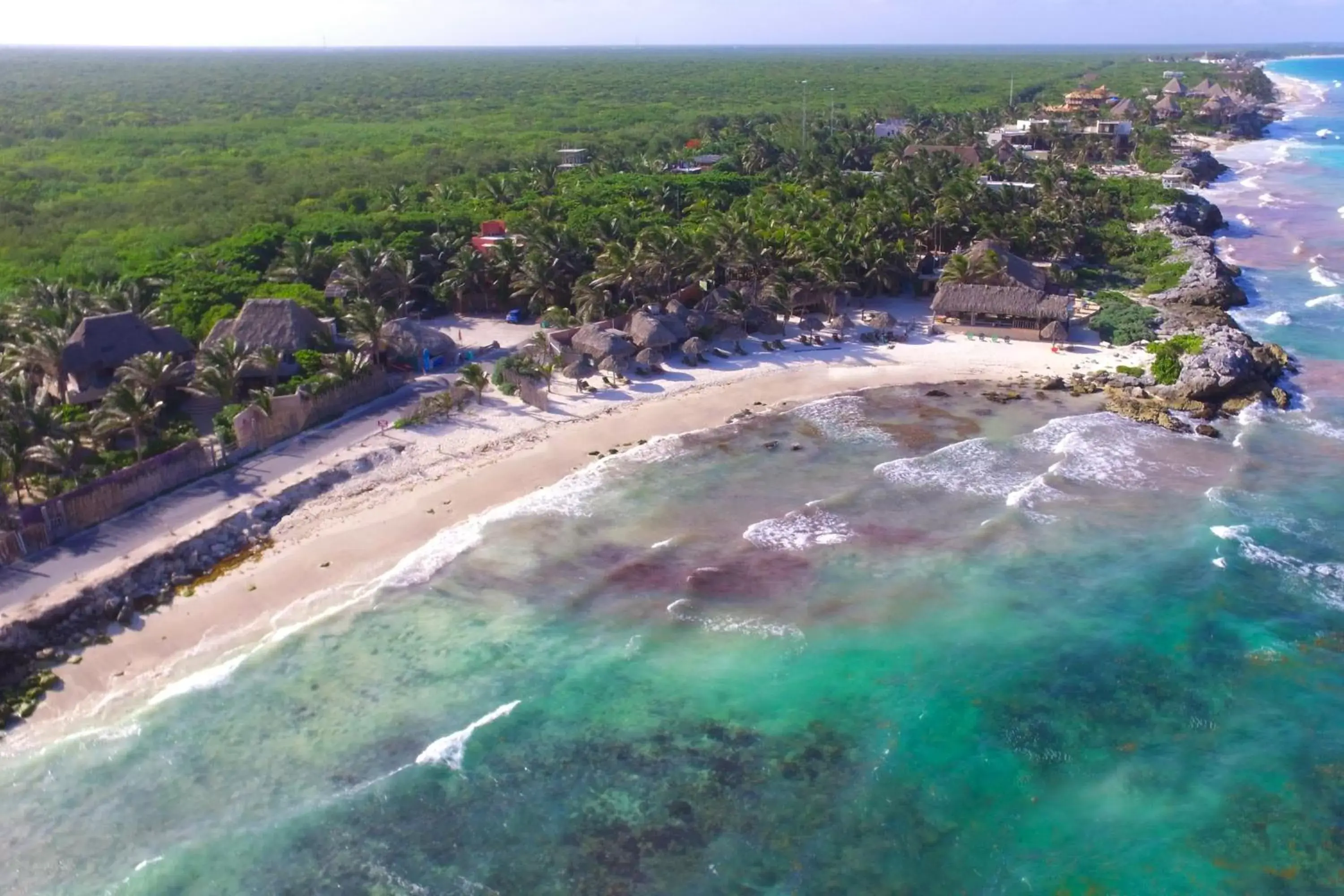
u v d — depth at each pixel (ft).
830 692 117.60
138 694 116.37
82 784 104.17
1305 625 126.72
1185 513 154.81
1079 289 277.23
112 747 108.88
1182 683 117.39
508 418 192.34
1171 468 170.60
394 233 298.15
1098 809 100.17
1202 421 191.21
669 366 222.89
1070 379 213.05
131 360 179.93
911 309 266.36
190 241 294.25
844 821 99.25
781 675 120.67
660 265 246.27
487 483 166.40
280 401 177.58
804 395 207.00
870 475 169.89
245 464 167.32
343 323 232.12
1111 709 113.70
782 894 91.09
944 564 142.20
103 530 144.05
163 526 145.59
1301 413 193.88
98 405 182.39
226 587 135.85
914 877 92.63
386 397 197.98
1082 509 156.46
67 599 126.31
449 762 107.04
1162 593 134.10
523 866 94.73
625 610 133.08
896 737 110.01
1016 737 109.70
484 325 251.19
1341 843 94.99
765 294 244.01
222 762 107.24
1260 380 204.44
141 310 225.15
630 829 98.73
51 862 95.40
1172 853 94.43
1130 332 236.22
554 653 124.57
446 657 123.65
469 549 146.20
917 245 299.58
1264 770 104.22
